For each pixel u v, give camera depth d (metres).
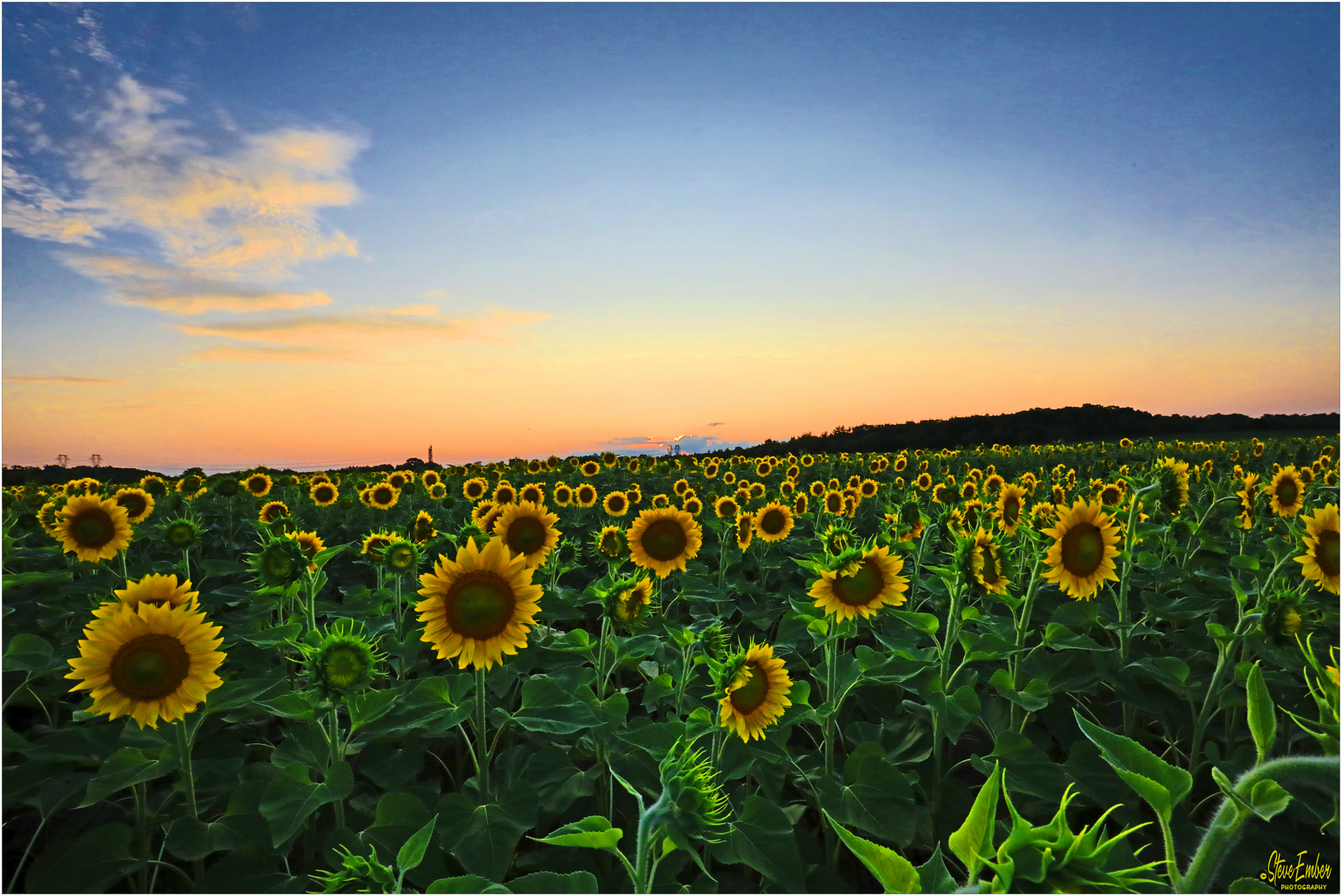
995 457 28.69
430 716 4.00
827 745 4.30
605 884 3.81
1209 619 6.49
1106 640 6.35
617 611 5.04
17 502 13.15
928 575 7.84
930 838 4.06
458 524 13.27
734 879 3.83
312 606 5.26
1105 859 1.31
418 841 2.17
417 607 4.05
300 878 3.62
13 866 4.50
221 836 3.75
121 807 5.10
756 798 3.36
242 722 5.52
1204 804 4.53
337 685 3.80
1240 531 9.05
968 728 6.03
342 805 4.08
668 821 2.04
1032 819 4.28
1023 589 6.99
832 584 4.48
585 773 4.41
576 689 4.84
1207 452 24.92
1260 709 2.17
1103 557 4.91
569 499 13.94
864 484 15.14
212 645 3.76
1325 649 5.81
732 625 8.14
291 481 19.86
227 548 12.00
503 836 3.61
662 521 6.65
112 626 3.62
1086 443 41.19
